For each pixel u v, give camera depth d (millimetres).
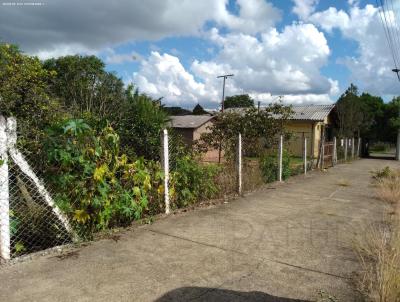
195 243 4777
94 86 13500
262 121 11797
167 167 6238
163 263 4059
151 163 6109
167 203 6242
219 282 3627
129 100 9703
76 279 3562
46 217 4352
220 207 7035
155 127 7512
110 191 4930
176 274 3775
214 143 11664
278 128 12133
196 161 7562
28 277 3562
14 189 4090
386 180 11062
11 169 4035
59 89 13156
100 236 4812
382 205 7805
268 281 3689
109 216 4887
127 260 4098
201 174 7238
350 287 3586
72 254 4195
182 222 5785
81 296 3232
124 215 5234
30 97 5879
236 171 8547
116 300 3191
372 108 38344
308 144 24531
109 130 5082
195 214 6363
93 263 3969
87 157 4590
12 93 5758
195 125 24281
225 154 10961
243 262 4172
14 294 3221
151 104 8078
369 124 31938
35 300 3135
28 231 4258
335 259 4328
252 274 3846
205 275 3781
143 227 5395
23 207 4168
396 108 36281
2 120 3859
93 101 12992
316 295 3408
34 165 4250
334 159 19344
